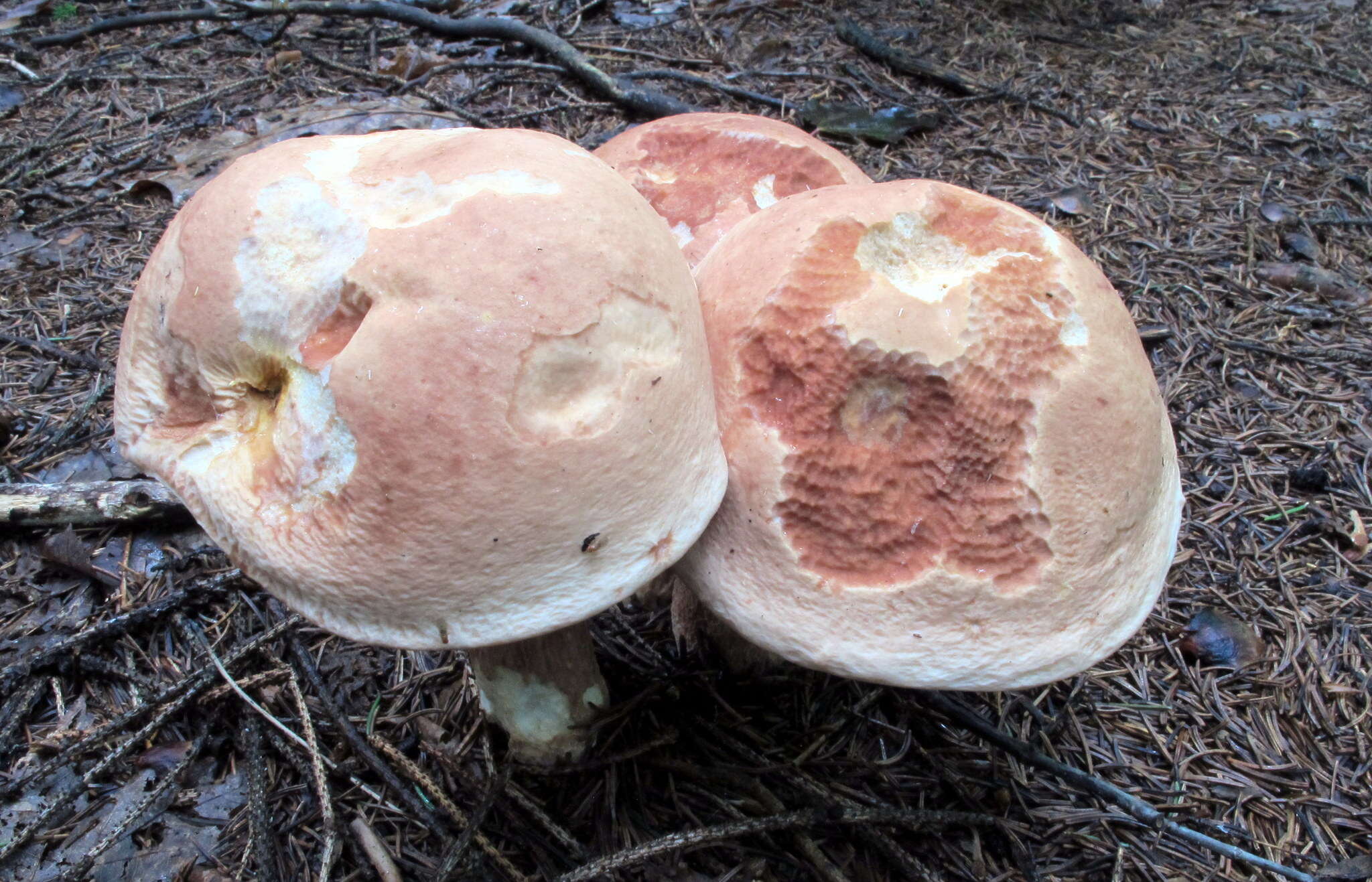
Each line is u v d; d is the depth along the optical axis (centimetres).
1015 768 35
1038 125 77
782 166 35
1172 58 90
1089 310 26
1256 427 49
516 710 31
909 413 25
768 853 31
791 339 25
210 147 68
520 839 31
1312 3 104
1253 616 40
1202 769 35
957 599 25
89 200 64
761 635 26
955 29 94
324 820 31
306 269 23
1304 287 58
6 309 54
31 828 31
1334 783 34
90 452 45
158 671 36
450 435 22
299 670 36
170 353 24
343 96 77
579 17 92
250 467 24
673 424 24
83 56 85
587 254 23
